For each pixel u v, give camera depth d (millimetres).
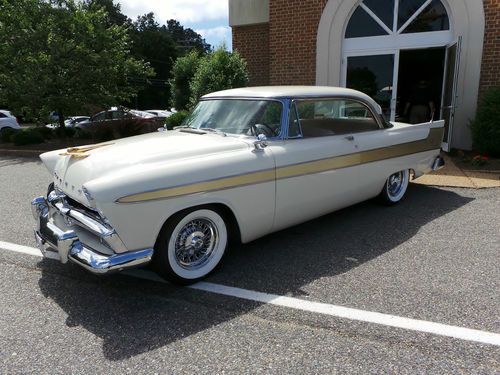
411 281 3559
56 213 3855
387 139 5203
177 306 3232
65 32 12891
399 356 2576
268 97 4195
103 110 15203
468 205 5777
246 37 12148
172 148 3611
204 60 11312
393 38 9914
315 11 10273
